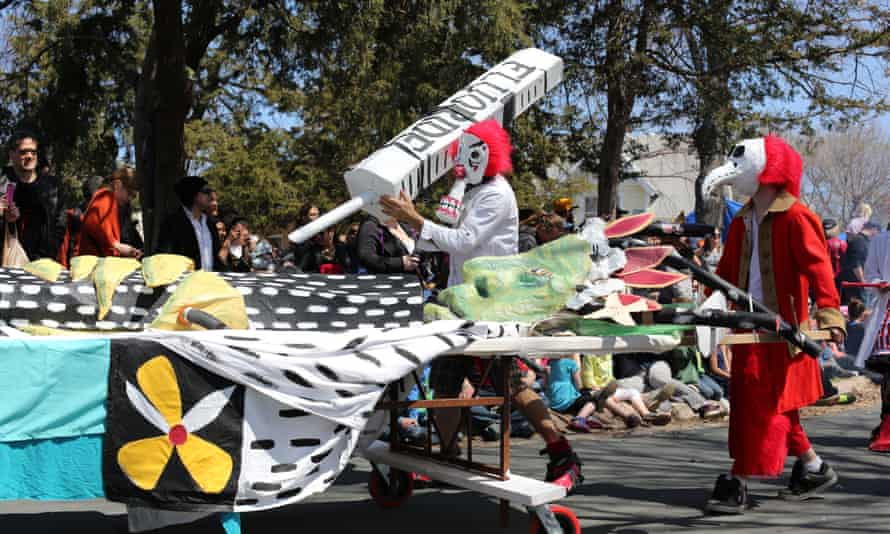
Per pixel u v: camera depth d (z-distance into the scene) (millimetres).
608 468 5828
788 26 15898
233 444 3252
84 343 3141
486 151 4227
